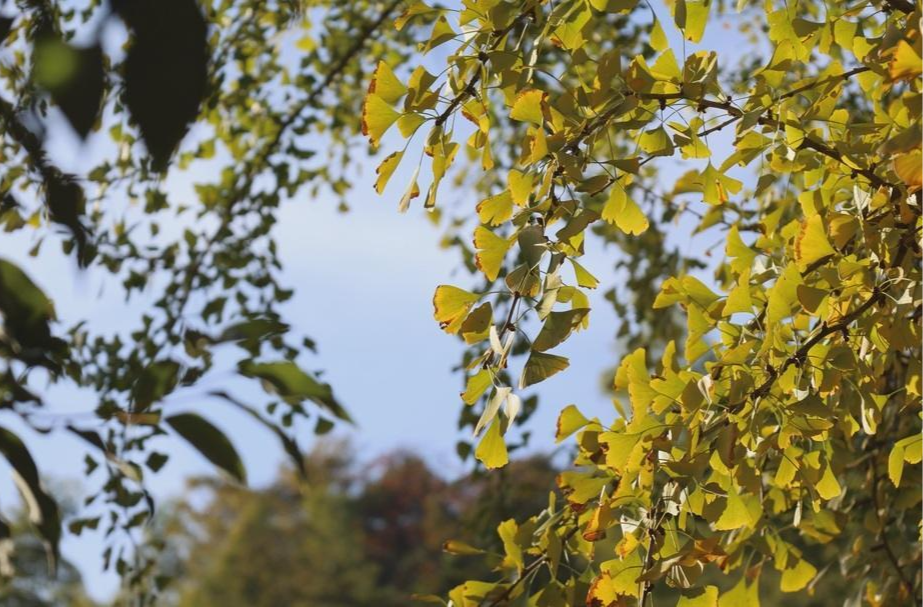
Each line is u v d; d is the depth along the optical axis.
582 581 2.79
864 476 3.63
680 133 2.75
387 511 31.89
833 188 2.88
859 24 2.80
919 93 2.48
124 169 4.58
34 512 2.02
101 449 2.02
